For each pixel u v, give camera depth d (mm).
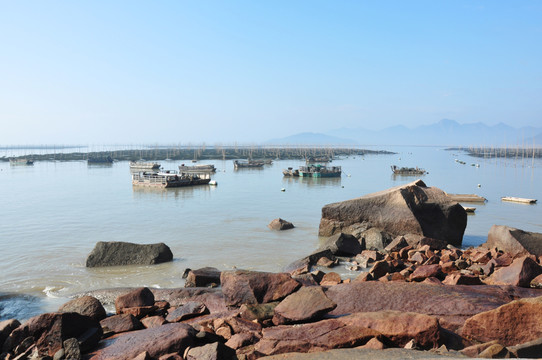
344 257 23094
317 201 50562
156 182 70875
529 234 21531
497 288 12766
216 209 43469
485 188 68750
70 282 18906
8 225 34000
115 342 9734
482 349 7945
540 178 89625
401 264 19062
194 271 17828
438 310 10805
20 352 9961
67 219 36969
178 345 8898
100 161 155875
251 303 11891
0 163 165125
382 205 27938
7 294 17016
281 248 25578
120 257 21938
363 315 9250
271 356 8039
